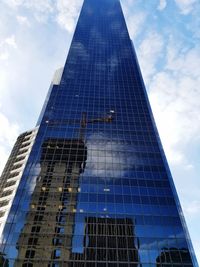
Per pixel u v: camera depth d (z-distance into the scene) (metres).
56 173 56.06
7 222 45.59
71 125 70.31
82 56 104.06
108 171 57.38
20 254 40.94
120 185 54.09
